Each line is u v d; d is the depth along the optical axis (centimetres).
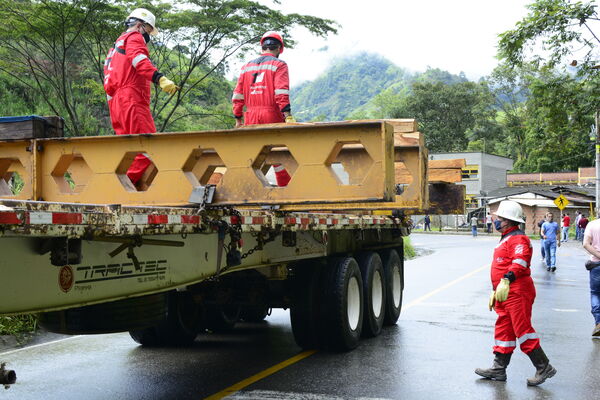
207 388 634
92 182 481
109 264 412
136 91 617
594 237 927
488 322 1049
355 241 887
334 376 678
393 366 726
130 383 658
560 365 740
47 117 504
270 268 717
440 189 938
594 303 926
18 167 557
